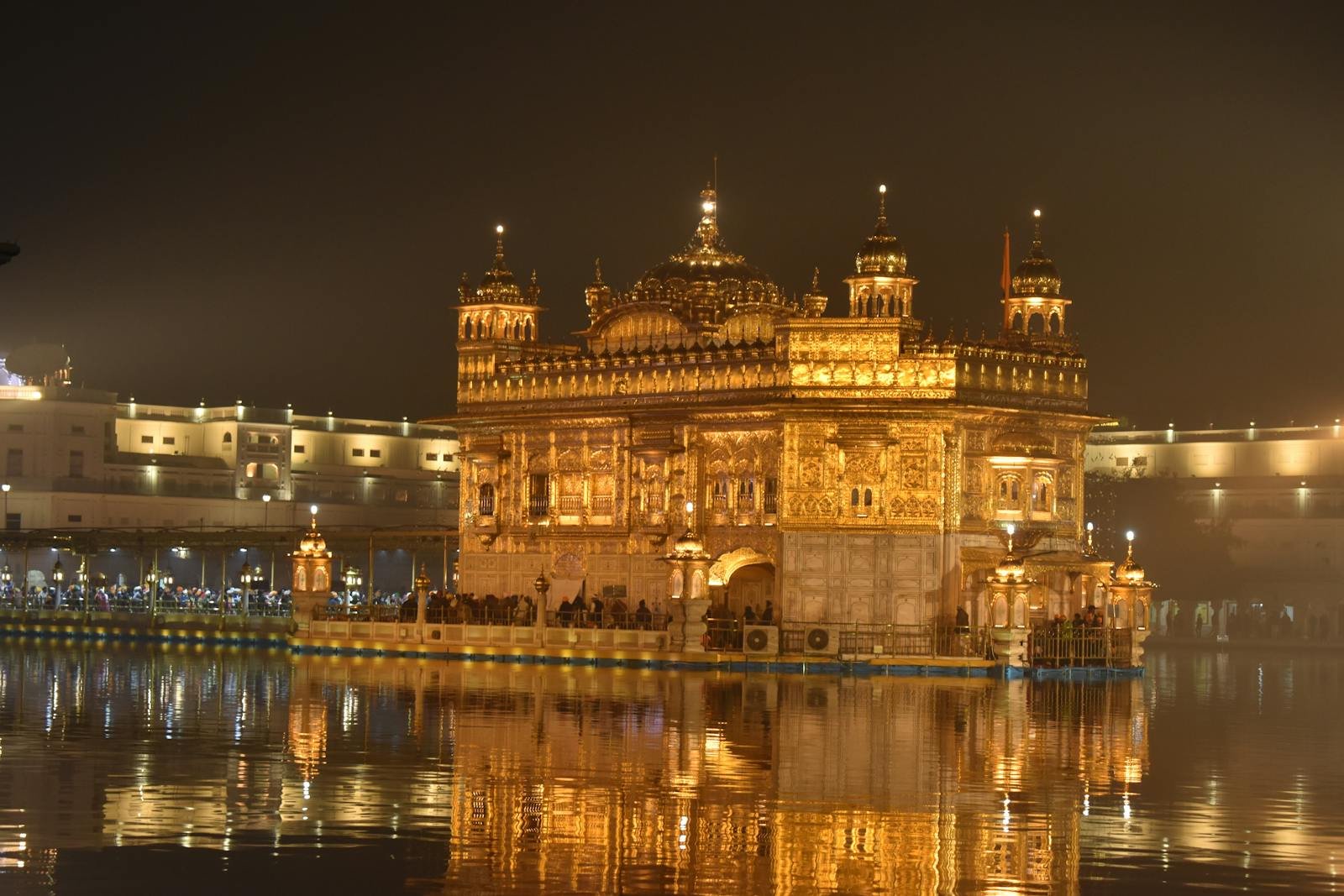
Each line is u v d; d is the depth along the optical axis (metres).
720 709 51.97
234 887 26.64
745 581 80.94
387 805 33.06
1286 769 39.69
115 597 106.00
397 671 68.19
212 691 57.22
